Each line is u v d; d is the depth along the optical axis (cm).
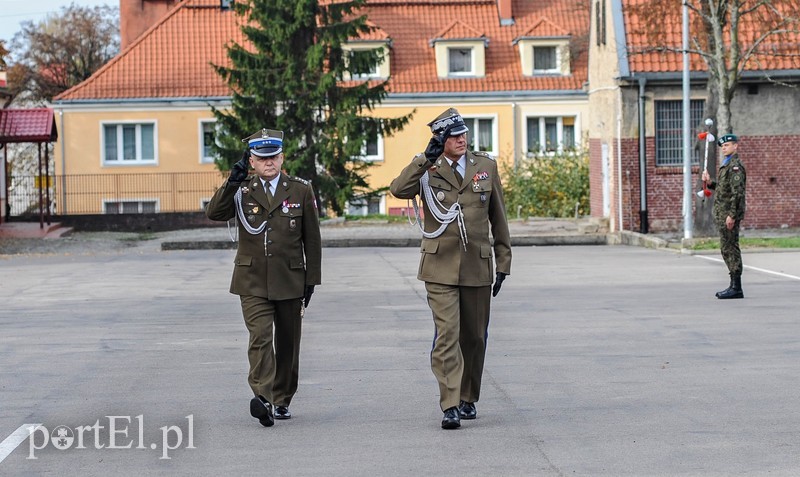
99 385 1388
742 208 2206
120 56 7256
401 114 7062
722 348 1598
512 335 1770
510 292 2464
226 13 7481
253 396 1304
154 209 6906
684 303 2173
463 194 1152
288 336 1177
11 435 1111
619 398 1250
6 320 2114
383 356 1584
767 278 2631
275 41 5678
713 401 1223
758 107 4678
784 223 4700
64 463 995
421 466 959
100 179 6869
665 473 923
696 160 4662
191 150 7075
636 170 4644
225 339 1794
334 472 945
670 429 1090
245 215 1160
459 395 1116
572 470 936
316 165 5800
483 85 7100
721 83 3872
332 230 4791
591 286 2573
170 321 2053
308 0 5569
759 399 1231
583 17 7462
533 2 7569
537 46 7175
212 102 7062
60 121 7038
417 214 1164
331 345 1697
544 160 6041
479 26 7412
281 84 5669
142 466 980
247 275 1155
